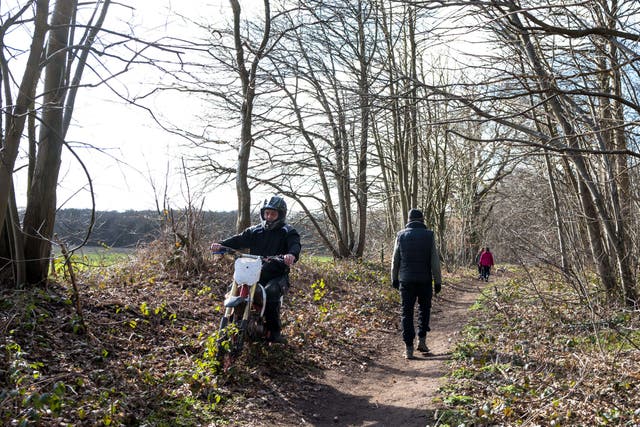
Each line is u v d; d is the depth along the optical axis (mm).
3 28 5461
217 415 4973
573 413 4836
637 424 4484
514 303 11359
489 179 33188
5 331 5176
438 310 13719
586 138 9734
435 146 29172
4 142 5805
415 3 5496
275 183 17781
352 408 5723
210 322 7730
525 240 9812
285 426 5031
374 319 10789
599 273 9617
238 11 12625
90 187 5617
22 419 3828
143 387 5129
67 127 7383
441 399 5566
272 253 6781
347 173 20188
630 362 6203
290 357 6992
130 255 10258
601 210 9320
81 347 5684
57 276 7641
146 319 7059
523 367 6371
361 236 22125
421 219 8203
